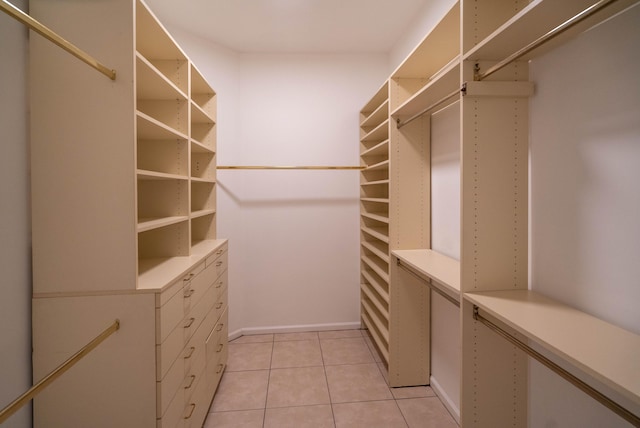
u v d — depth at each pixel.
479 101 1.33
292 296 3.30
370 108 3.18
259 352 2.87
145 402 1.30
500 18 1.34
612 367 0.76
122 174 1.30
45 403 1.28
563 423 1.22
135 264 1.30
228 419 1.99
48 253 1.28
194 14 2.56
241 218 3.21
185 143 1.99
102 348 1.29
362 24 2.75
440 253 2.18
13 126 1.20
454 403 2.02
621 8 0.94
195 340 1.75
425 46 1.80
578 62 1.11
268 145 3.23
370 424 1.94
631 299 0.96
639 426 0.69
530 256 1.37
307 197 3.29
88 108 1.29
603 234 1.04
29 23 0.87
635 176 0.94
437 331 2.27
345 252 3.34
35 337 1.28
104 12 1.29
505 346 1.39
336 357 2.78
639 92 0.93
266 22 2.69
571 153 1.15
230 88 3.10
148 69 1.50
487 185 1.35
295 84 3.25
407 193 2.31
